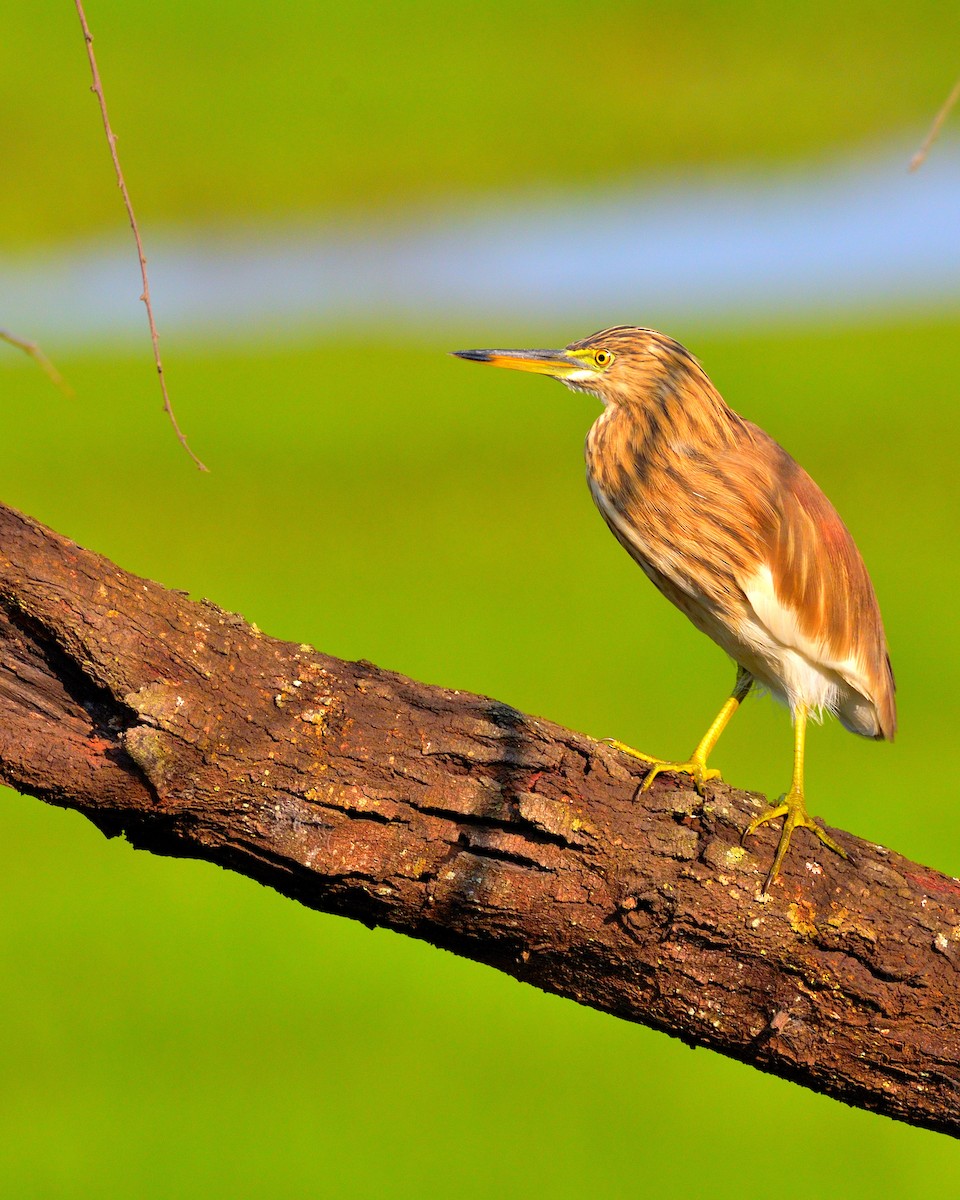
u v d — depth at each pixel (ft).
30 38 115.96
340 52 117.08
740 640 20.79
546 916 13.92
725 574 20.49
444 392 74.49
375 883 13.78
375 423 70.28
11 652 13.42
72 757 13.33
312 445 66.28
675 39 124.47
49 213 101.24
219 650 13.75
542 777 14.17
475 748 13.96
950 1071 14.33
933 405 67.67
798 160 110.22
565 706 45.34
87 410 72.23
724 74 120.16
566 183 108.37
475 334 83.15
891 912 14.26
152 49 116.26
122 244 100.68
